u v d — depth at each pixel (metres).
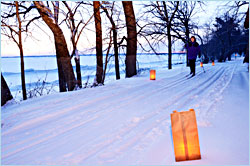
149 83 9.81
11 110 6.20
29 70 51.25
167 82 9.86
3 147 3.63
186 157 2.62
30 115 5.43
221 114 4.25
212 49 41.62
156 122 4.18
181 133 2.64
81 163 2.80
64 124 4.56
